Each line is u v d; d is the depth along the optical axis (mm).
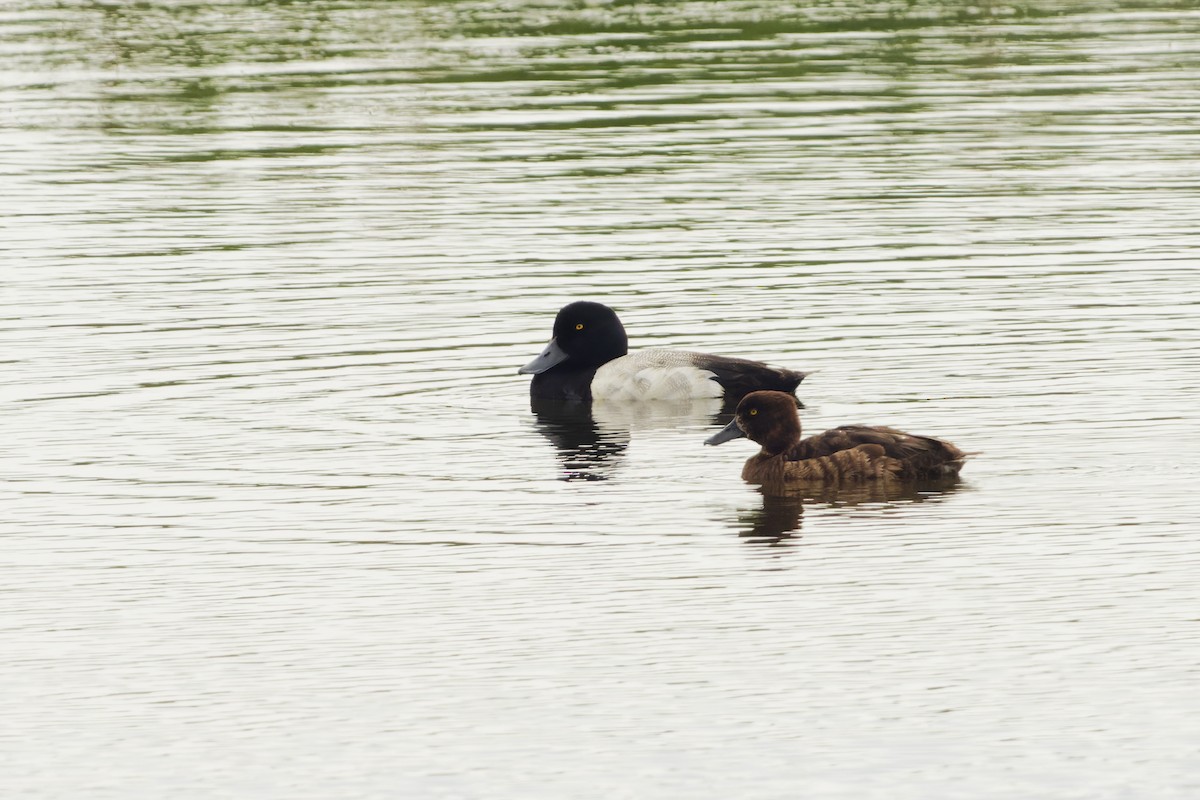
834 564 13984
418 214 28453
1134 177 30094
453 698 11742
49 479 16656
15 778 10836
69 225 28062
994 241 25875
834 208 28281
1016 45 43750
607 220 27797
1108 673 11844
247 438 17859
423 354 20953
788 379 19109
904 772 10625
